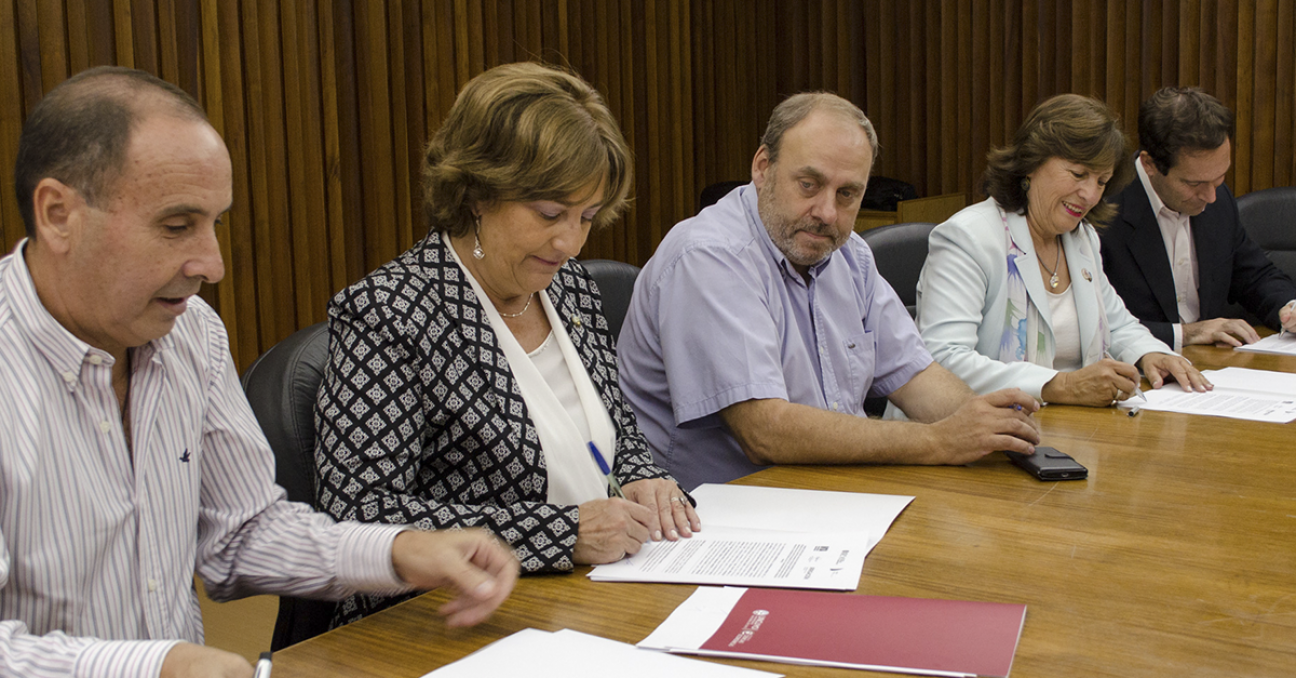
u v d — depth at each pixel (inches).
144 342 42.7
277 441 58.4
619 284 89.8
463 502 56.0
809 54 210.4
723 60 209.9
